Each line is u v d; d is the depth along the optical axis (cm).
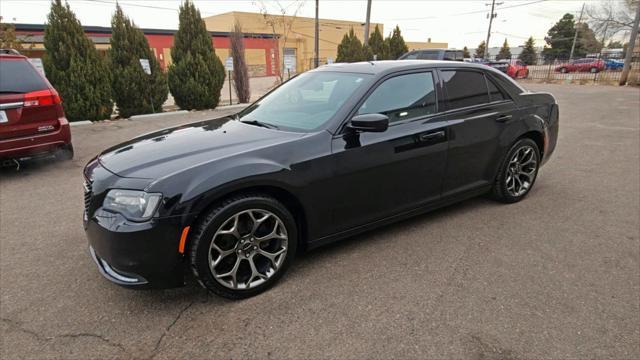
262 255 272
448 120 352
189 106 1294
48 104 551
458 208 420
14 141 529
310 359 213
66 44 995
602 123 948
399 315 248
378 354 216
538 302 260
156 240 233
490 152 388
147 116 1143
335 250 330
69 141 591
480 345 222
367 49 2148
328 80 352
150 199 232
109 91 1070
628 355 215
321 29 4447
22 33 2139
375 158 306
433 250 330
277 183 263
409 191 336
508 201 427
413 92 338
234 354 217
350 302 261
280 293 272
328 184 287
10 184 519
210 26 4434
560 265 306
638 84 2164
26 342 227
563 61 3762
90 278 294
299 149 276
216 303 262
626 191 471
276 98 378
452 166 360
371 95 314
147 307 258
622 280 286
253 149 268
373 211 319
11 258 324
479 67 390
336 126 294
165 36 3066
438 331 233
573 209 416
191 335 232
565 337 228
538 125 422
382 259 315
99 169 268
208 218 243
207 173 243
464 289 275
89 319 247
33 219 405
